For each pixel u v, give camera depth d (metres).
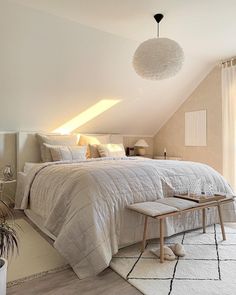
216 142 4.64
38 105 3.78
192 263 2.04
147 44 2.50
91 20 2.93
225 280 1.79
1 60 3.02
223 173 4.43
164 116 5.44
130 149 5.42
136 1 2.54
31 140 3.97
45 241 2.49
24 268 1.95
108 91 4.11
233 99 4.29
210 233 2.70
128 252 2.23
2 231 1.52
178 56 2.53
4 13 2.60
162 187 2.54
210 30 3.21
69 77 3.60
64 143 4.05
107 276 1.85
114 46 3.46
